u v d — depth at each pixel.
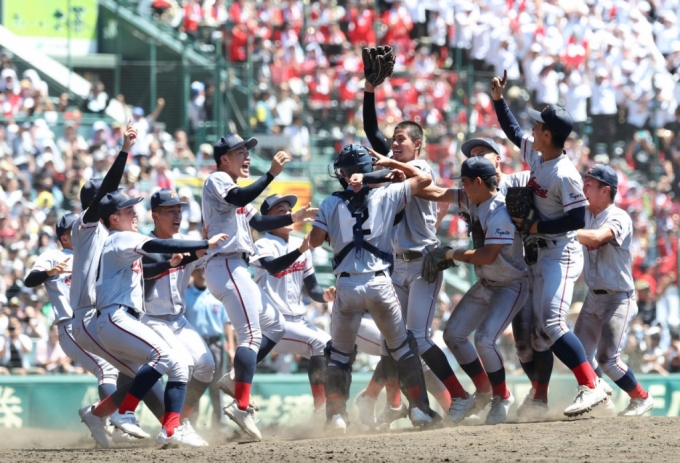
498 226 23.48
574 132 55.69
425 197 24.53
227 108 50.44
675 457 18.12
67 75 52.75
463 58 61.38
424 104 54.38
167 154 48.62
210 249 24.31
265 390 38.88
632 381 25.58
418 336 25.20
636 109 56.41
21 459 20.94
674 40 61.59
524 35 59.06
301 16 60.22
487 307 25.08
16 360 39.03
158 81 50.38
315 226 24.20
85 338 25.28
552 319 23.53
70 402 37.72
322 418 28.69
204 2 58.84
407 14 62.50
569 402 38.28
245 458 19.66
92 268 25.42
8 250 40.88
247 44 56.34
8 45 56.66
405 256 25.52
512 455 18.67
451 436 21.62
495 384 24.78
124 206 23.94
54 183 45.53
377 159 24.45
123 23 57.94
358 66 59.41
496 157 25.73
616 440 20.23
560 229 22.95
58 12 58.41
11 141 46.19
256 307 24.98
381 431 26.06
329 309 43.81
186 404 26.73
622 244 25.14
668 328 44.03
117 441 27.39
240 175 25.44
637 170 53.38
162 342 23.55
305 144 52.03
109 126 48.09
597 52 58.41
